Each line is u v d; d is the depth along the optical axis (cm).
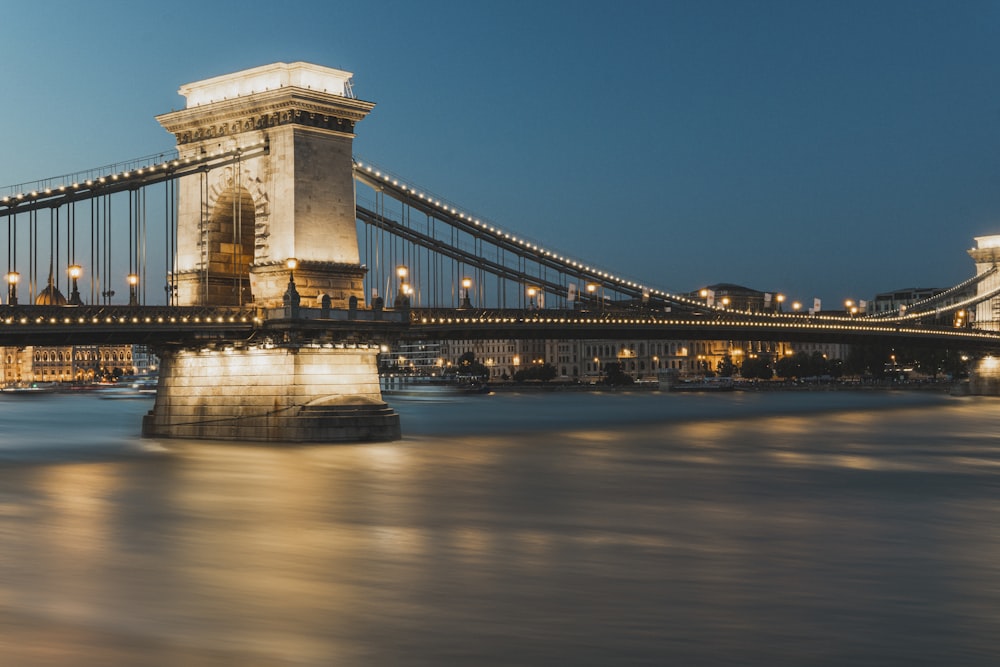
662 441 9538
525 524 4941
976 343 16738
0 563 4028
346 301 8356
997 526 5003
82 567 3969
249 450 7538
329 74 8438
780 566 4050
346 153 8431
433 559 4134
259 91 8331
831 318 14450
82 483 6109
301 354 7850
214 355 8188
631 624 3238
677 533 4738
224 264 8700
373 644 3041
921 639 3116
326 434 7831
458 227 9788
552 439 9644
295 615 3322
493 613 3350
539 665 2877
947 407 15825
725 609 3406
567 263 10775
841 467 7488
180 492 5781
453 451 8125
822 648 3031
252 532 4691
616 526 4903
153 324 7325
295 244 8119
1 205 7106
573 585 3712
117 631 3147
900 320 16000
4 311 6769
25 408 18512
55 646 2997
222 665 2861
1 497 5616
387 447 7850
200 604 3444
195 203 8750
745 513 5334
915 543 4550
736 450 8719
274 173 8231
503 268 10244
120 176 7656
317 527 4822
